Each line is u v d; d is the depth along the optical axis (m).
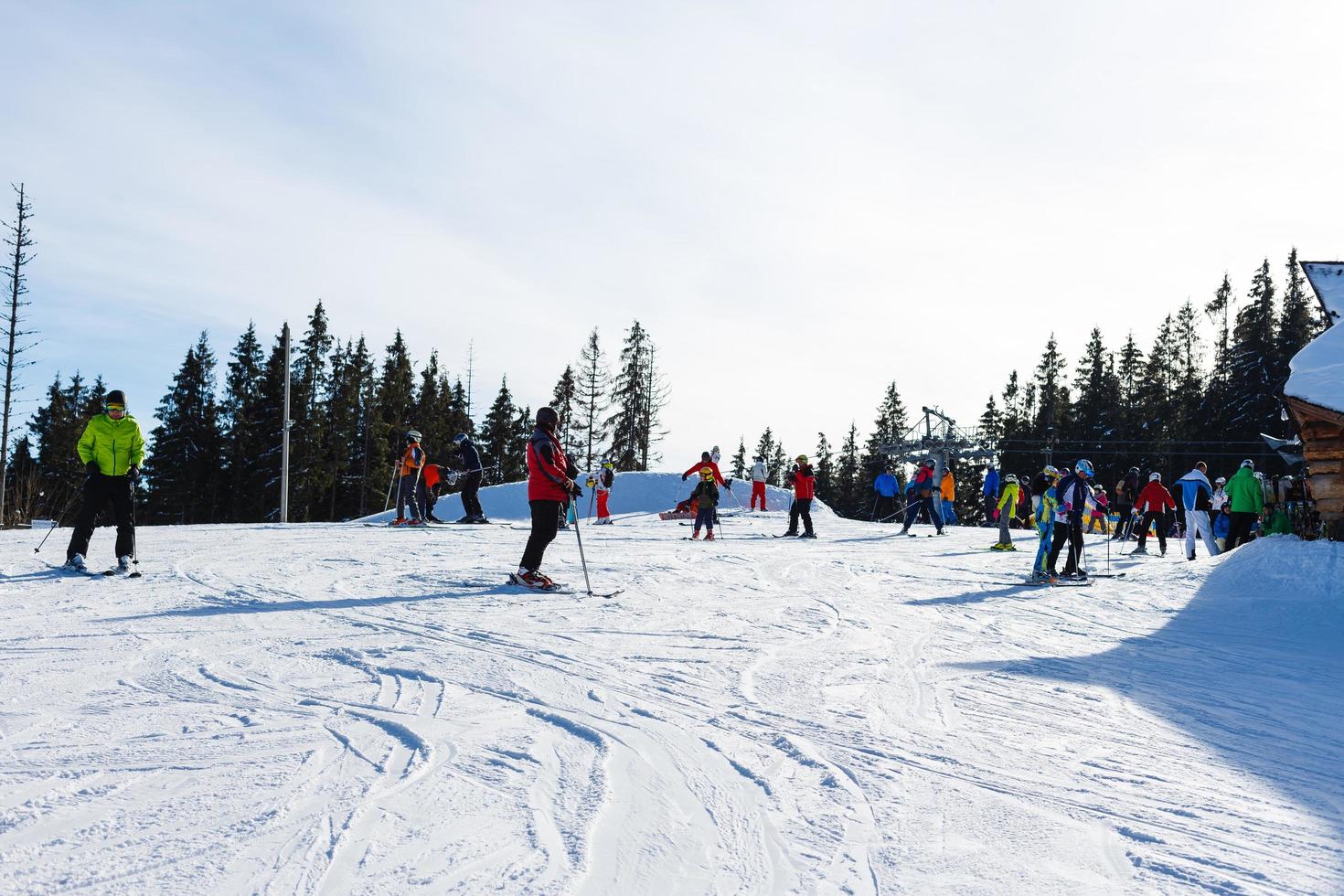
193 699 4.93
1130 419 70.56
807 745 4.46
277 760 3.92
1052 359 79.69
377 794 3.54
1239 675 7.27
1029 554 18.64
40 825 3.12
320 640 6.71
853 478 92.62
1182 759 4.58
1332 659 8.33
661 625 7.97
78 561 10.17
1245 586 12.30
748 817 3.46
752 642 7.39
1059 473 13.56
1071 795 3.89
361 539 15.97
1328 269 17.83
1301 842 3.43
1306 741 5.12
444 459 71.19
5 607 7.80
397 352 72.31
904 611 9.88
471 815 3.36
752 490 32.03
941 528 24.84
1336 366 13.84
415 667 5.89
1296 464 21.75
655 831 3.28
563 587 10.20
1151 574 14.09
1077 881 2.97
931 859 3.11
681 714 4.98
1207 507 16.83
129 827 3.12
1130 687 6.48
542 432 10.10
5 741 4.07
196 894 2.64
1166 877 3.04
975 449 51.44
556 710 4.93
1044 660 7.38
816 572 13.45
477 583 10.25
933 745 4.59
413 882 2.77
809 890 2.83
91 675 5.44
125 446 10.23
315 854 2.95
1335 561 12.16
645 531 21.64
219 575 10.35
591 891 2.77
